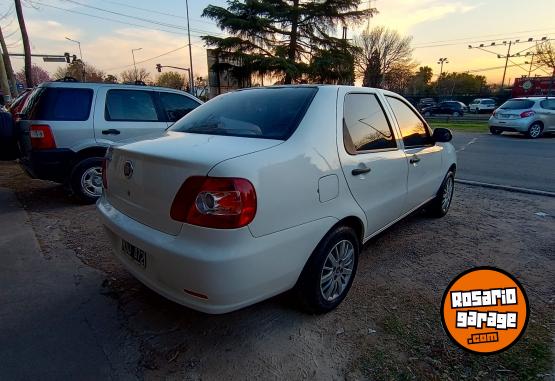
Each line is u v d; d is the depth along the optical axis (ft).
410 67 152.35
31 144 14.74
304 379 6.40
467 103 126.21
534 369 6.66
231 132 7.85
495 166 27.53
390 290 9.34
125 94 16.88
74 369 6.53
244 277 5.97
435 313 8.36
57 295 8.91
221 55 87.76
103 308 8.41
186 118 9.71
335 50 87.76
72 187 15.94
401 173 10.48
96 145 15.78
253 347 7.16
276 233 6.37
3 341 7.22
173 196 6.17
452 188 15.89
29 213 15.03
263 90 9.54
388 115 10.37
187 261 5.84
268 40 86.48
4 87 53.26
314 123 7.59
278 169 6.40
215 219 5.73
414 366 6.72
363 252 11.71
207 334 7.53
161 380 6.32
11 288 9.18
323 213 7.35
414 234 13.34
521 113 46.03
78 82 15.89
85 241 12.16
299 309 8.30
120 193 7.63
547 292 9.37
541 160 30.04
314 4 82.48
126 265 7.43
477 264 10.93
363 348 7.18
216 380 6.34
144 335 7.48
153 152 6.64
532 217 15.48
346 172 7.92
